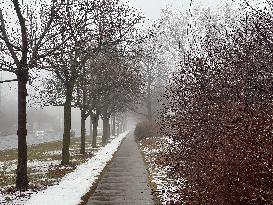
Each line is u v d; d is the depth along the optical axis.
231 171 6.36
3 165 23.81
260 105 7.38
